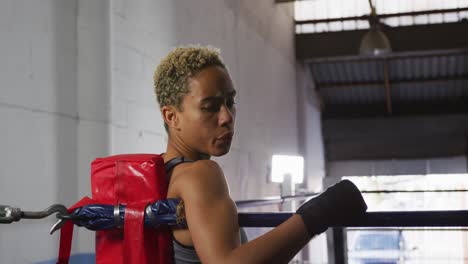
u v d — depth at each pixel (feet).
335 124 41.81
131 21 11.65
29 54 8.67
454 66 36.52
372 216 3.10
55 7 9.39
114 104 10.82
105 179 3.27
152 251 3.10
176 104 3.30
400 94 40.27
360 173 43.91
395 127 41.14
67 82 9.64
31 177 8.55
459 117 40.42
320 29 32.45
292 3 31.42
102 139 10.46
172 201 3.03
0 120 7.95
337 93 39.99
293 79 30.78
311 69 36.60
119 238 3.27
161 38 13.23
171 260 3.13
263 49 23.76
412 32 31.89
